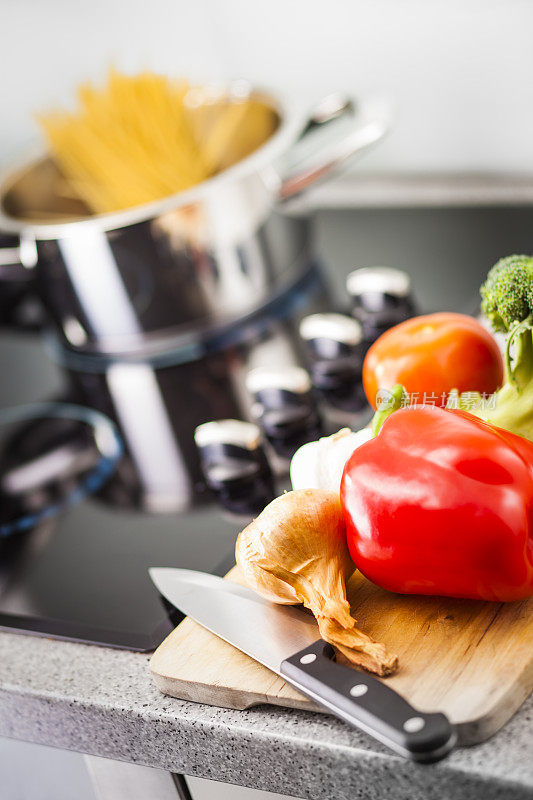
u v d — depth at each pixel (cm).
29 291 142
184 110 123
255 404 106
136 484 105
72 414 117
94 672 88
